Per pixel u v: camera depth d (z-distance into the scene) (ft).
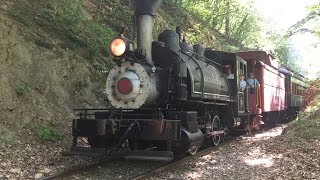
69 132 28.73
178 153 24.25
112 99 23.17
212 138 30.60
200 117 27.99
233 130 38.37
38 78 30.12
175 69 23.85
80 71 33.73
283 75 58.18
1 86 26.76
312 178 18.67
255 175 20.22
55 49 32.53
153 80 23.17
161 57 24.77
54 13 36.73
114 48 22.84
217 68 33.94
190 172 21.25
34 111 27.96
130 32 45.88
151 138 21.94
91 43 36.50
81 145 27.50
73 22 37.01
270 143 29.99
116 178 19.89
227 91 33.55
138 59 23.44
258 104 42.06
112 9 46.96
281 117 60.44
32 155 23.35
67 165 22.24
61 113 30.25
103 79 35.94
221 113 34.17
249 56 48.60
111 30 40.50
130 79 22.68
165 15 58.75
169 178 19.53
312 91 65.77
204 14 77.05
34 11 34.99
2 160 21.48
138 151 21.13
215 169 21.93
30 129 26.66
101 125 21.59
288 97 61.05
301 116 39.65
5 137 24.45
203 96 26.66
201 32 68.08
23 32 30.89
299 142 28.50
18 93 27.61
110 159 24.36
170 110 23.57
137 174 20.88
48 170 20.76
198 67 27.04
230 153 27.20
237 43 90.53
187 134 22.79
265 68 43.93
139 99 22.53
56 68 31.76
